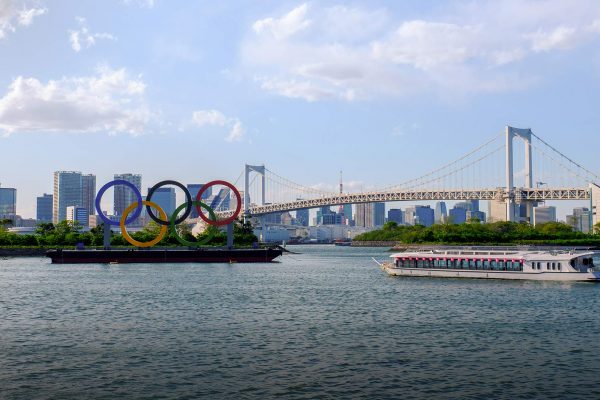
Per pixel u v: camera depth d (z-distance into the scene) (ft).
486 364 152.56
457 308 243.81
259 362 153.89
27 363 152.87
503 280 356.59
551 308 242.99
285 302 262.88
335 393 130.00
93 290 308.40
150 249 611.47
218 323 208.13
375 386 134.62
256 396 128.16
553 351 166.20
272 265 546.67
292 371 145.89
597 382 137.69
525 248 628.69
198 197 583.99
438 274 377.50
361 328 199.11
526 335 187.73
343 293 297.33
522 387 134.00
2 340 179.42
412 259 389.80
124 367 149.38
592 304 253.85
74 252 556.10
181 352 164.14
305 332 192.03
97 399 126.41
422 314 228.43
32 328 198.49
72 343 175.22
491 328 199.41
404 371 146.20
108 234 588.50
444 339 181.47
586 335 187.73
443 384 136.05
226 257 590.55
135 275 410.31
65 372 145.07
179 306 249.34
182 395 128.77
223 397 127.44
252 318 218.79
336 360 156.04
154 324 205.98
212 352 164.14
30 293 294.25
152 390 131.75
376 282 355.36
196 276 403.75
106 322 209.87
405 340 180.04
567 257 347.77
